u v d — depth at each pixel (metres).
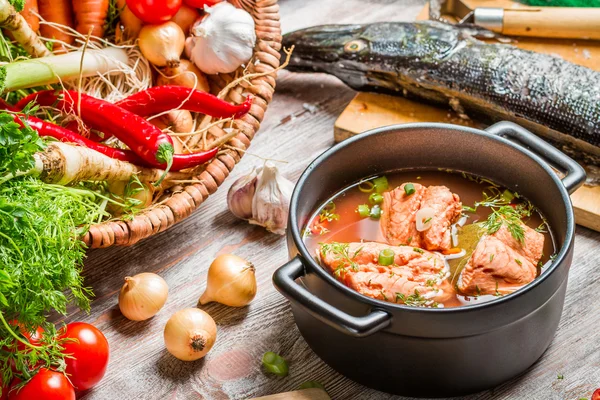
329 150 1.12
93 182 1.17
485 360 1.03
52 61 1.19
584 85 1.29
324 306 0.99
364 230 1.13
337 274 1.07
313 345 1.10
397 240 1.12
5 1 1.15
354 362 1.06
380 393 1.09
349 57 1.37
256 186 1.22
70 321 1.16
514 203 1.13
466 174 1.16
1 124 1.04
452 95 1.34
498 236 1.09
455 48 1.34
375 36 1.37
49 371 1.06
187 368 1.12
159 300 1.15
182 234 1.25
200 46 1.27
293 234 1.05
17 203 1.03
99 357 1.08
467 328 1.00
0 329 1.04
